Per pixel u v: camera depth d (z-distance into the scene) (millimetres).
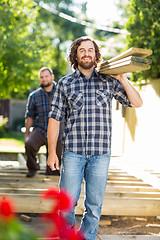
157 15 4871
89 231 2514
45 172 5098
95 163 2439
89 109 2432
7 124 18531
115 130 7664
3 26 8203
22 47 8328
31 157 4562
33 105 4707
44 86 4590
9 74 8281
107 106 2480
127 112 6777
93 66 2555
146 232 3277
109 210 3535
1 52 7941
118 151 7332
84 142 2430
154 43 4809
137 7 5270
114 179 4734
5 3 8258
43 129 4621
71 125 2471
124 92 2574
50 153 2525
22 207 3455
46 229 3125
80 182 2508
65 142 2492
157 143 5258
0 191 3783
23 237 615
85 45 2467
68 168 2449
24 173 5152
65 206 2467
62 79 2523
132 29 5285
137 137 6172
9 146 11859
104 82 2502
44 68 4629
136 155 6188
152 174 4832
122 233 3223
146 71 5367
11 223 627
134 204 3566
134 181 4727
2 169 5484
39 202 3463
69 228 2520
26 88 9047
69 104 2484
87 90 2461
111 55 13625
